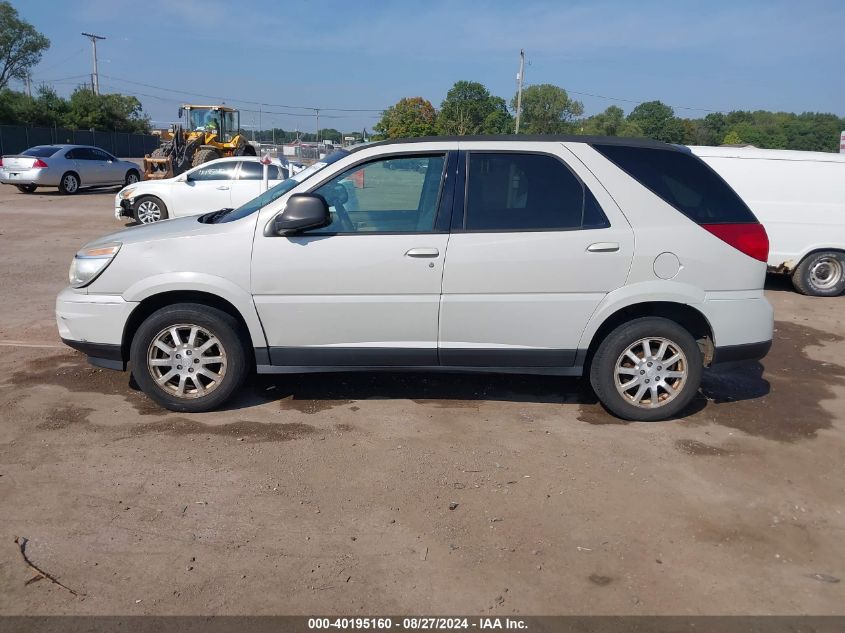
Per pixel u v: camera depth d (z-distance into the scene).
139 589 3.11
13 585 3.11
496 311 4.78
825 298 9.96
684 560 3.43
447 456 4.46
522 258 4.71
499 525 3.69
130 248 4.79
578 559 3.41
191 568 3.26
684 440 4.81
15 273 9.73
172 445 4.51
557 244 4.72
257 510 3.77
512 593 3.15
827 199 9.75
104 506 3.77
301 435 4.71
